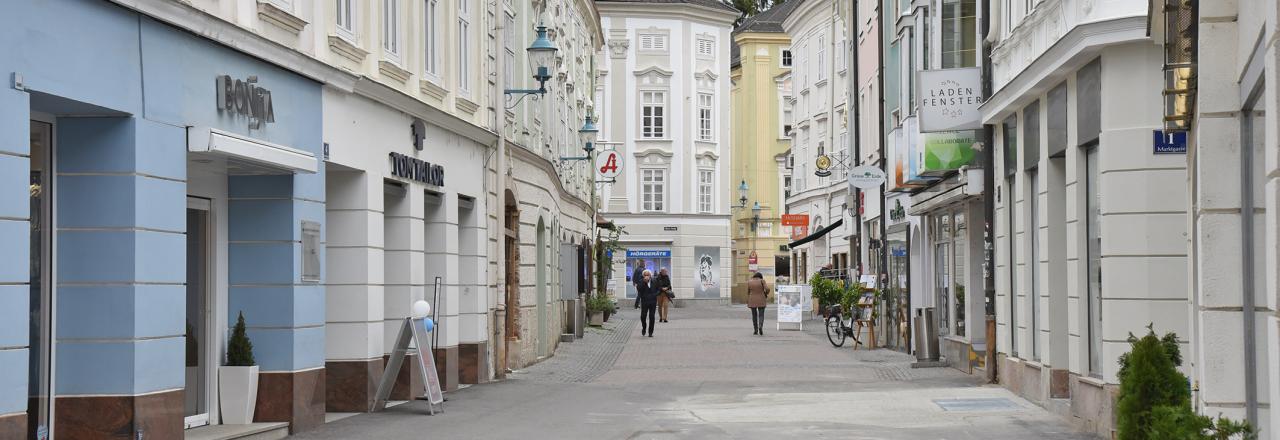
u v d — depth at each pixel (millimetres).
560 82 35438
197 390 13766
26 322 9656
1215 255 8672
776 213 82438
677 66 76500
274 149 13227
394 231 18359
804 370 25797
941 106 21031
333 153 15438
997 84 19828
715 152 77875
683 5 76125
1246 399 8562
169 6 11438
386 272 18375
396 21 17984
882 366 26656
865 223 39500
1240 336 8633
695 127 77000
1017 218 18906
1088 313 15672
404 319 16797
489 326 23031
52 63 10000
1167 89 9508
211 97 12445
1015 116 19047
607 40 75938
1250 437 7742
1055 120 16703
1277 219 6531
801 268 64938
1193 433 7984
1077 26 14336
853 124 41688
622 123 76125
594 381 23250
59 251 11117
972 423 15703
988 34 19922
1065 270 17062
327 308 16719
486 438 14086
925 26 25469
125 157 11078
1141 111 14250
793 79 63438
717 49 78188
